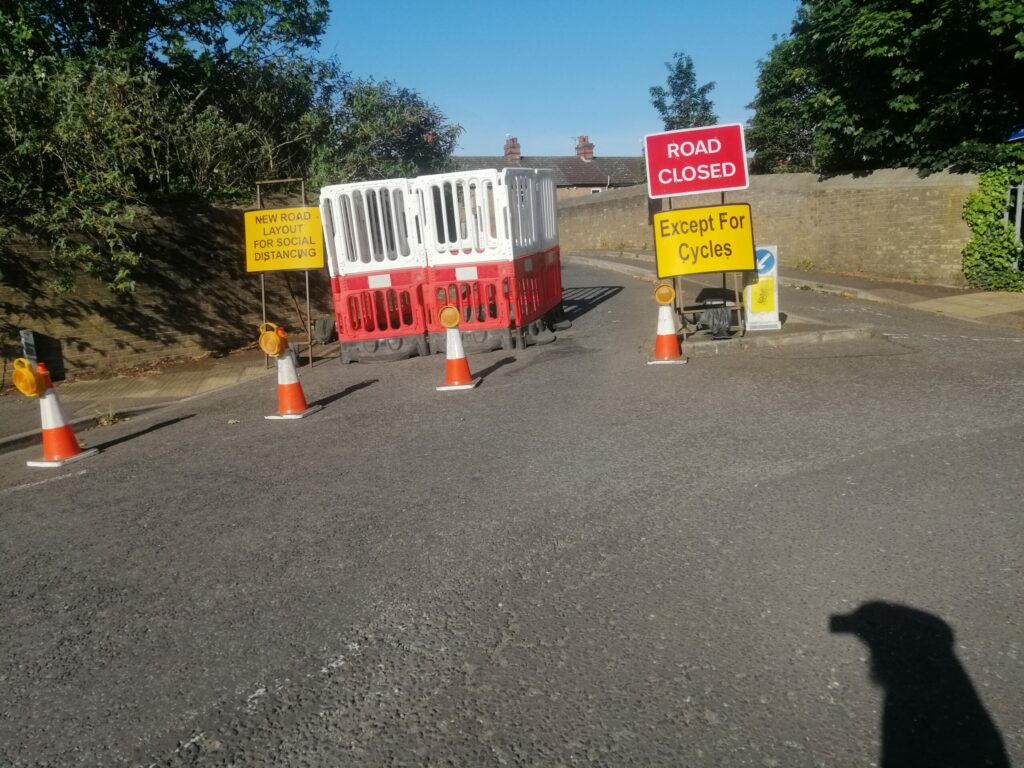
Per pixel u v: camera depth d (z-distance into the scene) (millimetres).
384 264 10680
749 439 5629
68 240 10812
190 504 5371
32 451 7574
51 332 10781
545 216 12461
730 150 9000
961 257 14070
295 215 10891
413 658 3137
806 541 3885
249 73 16875
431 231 10508
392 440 6559
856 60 15414
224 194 14117
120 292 11391
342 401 8469
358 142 19312
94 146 11539
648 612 3338
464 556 4047
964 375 7086
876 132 15641
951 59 14023
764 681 2805
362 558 4141
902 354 8242
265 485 5645
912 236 14922
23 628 3721
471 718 2725
